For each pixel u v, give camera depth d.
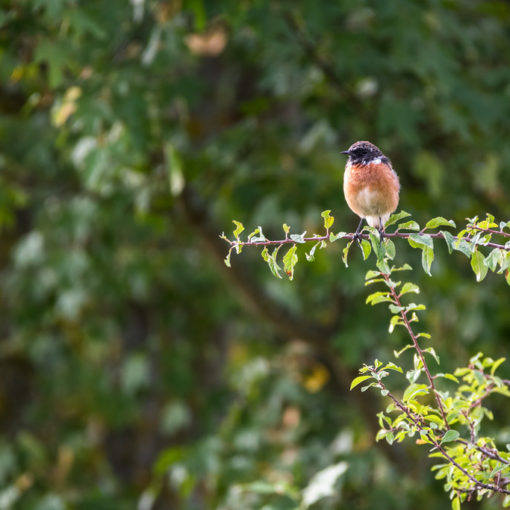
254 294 12.89
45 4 8.63
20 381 17.02
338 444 12.98
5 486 13.14
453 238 5.29
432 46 10.23
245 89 15.96
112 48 10.16
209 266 15.52
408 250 12.45
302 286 14.95
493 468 5.53
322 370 14.65
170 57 10.14
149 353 16.16
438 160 12.34
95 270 14.64
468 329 12.73
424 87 11.38
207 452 11.39
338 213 12.26
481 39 12.50
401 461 12.38
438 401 5.67
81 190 13.27
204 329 17.27
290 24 10.94
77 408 16.84
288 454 13.77
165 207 12.30
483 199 13.75
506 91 11.77
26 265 15.05
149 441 17.58
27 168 13.08
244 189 11.75
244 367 14.41
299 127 14.69
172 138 12.23
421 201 12.41
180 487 12.30
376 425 12.76
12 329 17.62
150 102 10.60
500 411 11.56
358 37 10.66
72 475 15.02
